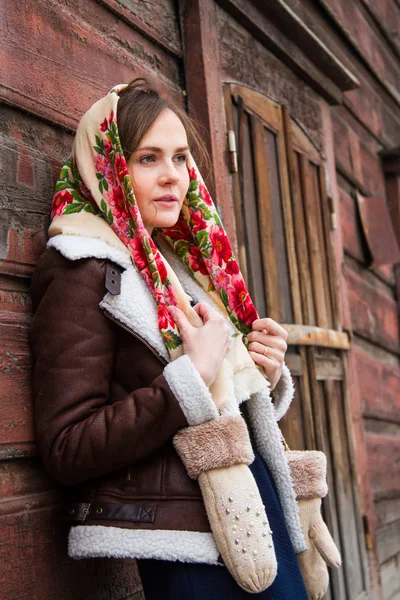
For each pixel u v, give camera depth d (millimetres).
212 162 2109
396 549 3451
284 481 1438
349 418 2889
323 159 3035
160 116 1421
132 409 1211
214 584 1224
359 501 2844
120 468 1274
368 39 4020
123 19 1896
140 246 1337
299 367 2504
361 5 3936
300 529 1437
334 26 3516
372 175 3977
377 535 3248
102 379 1264
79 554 1252
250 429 1471
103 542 1219
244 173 2318
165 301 1316
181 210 1582
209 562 1201
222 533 1196
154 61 2029
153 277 1308
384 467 3510
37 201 1479
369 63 3990
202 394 1218
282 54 2705
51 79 1563
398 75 4605
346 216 3459
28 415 1354
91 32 1742
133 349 1308
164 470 1251
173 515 1217
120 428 1197
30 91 1492
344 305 3016
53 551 1374
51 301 1287
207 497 1215
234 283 1570
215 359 1274
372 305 3672
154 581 1286
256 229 2350
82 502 1292
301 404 2500
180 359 1242
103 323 1281
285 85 2756
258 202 2367
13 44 1463
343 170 3490
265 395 1418
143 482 1249
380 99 4309
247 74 2447
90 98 1688
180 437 1227
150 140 1400
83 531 1249
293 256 2566
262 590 1194
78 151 1384
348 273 3406
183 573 1231
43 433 1238
